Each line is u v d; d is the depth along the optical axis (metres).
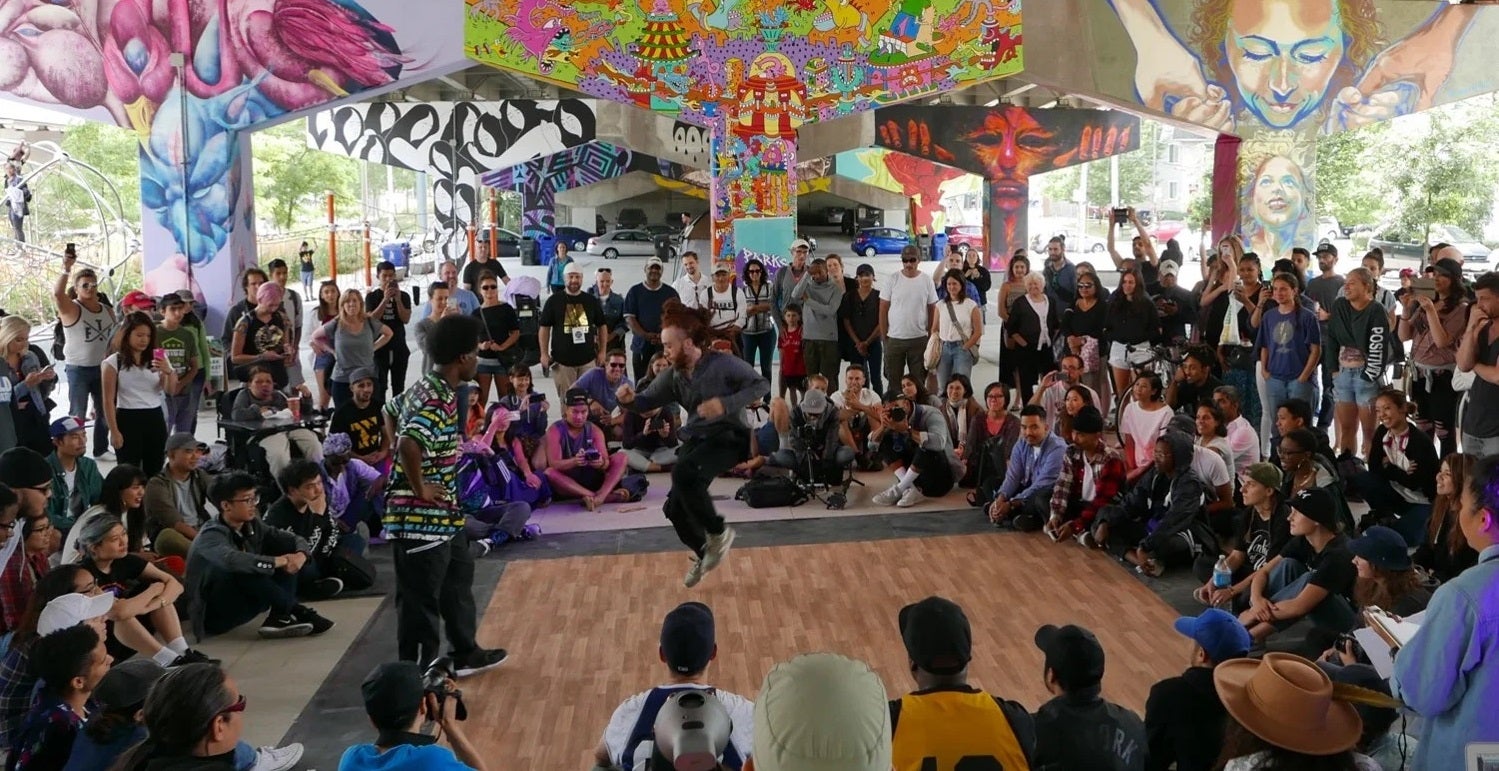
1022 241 25.31
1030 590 7.58
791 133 13.90
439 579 6.04
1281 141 14.89
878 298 12.23
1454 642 3.43
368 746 3.72
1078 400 8.84
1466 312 9.12
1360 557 5.42
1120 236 44.75
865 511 9.47
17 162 21.64
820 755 2.00
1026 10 13.94
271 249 33.03
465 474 8.62
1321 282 11.20
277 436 8.70
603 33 13.48
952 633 3.32
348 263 36.16
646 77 13.66
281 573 6.96
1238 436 8.28
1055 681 3.67
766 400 10.86
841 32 13.75
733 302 12.43
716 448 6.03
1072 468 8.49
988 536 8.74
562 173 32.81
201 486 7.76
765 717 2.07
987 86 24.41
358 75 13.20
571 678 6.37
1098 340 11.61
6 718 4.97
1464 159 24.72
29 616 5.11
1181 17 14.44
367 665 6.56
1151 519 8.06
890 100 13.87
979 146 25.02
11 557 5.76
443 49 13.20
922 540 8.68
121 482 6.71
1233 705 3.02
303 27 13.15
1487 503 3.45
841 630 6.97
